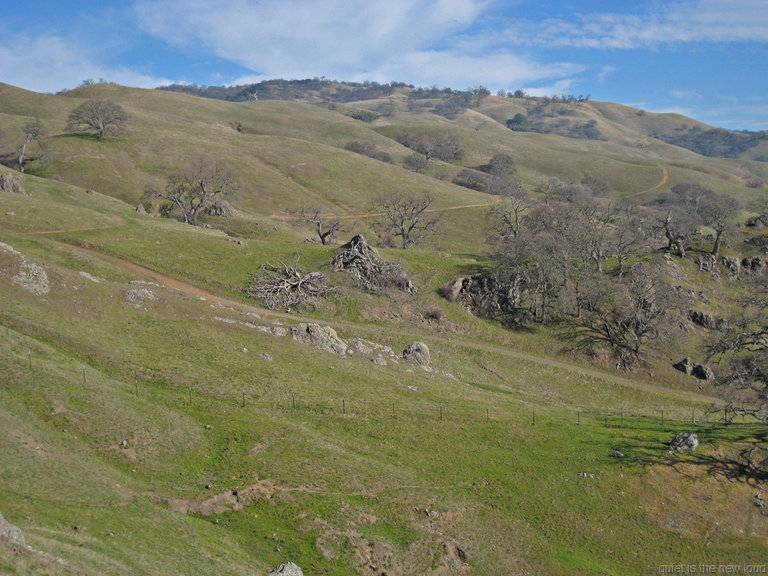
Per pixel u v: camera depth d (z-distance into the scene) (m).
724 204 117.56
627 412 68.94
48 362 45.03
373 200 157.12
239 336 63.69
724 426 57.62
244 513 34.78
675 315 95.06
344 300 87.69
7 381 39.97
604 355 86.94
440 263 102.69
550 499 43.06
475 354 82.25
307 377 57.31
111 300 61.94
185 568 26.03
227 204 138.00
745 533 41.94
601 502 43.19
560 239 100.88
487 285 94.81
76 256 77.75
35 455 32.28
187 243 95.94
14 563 19.30
